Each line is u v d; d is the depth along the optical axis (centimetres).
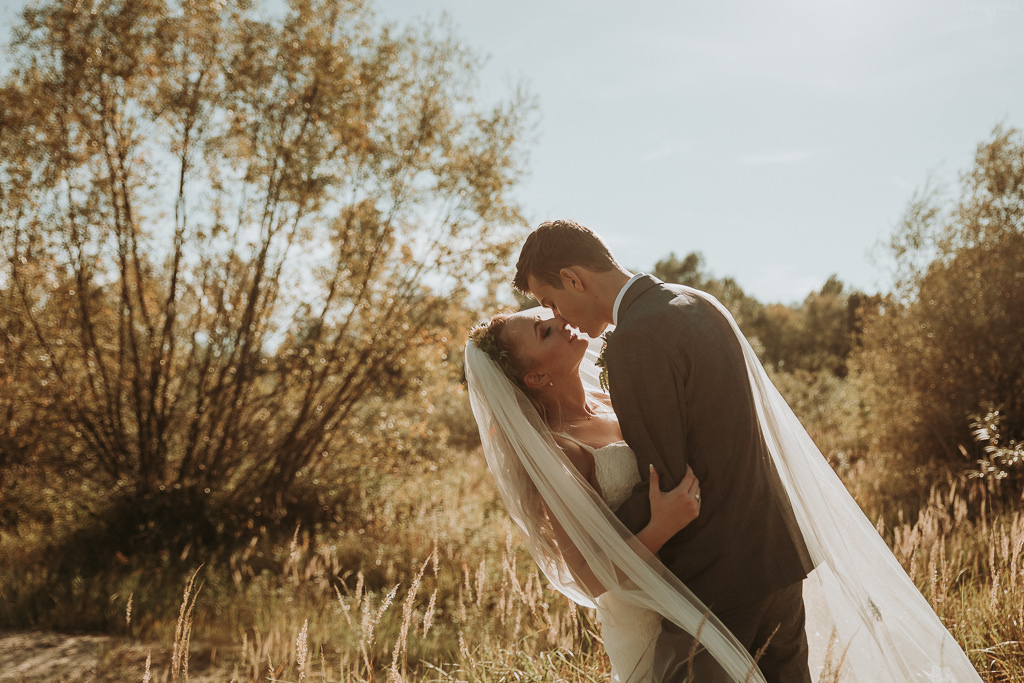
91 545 625
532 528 216
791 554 178
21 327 637
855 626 195
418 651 353
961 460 709
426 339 703
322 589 488
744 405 174
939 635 196
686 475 173
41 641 433
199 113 638
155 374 667
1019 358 715
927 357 787
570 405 222
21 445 639
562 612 311
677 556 185
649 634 196
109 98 629
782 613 183
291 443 714
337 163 679
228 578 553
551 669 261
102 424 671
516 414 200
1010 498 480
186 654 211
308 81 653
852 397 1038
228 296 685
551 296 201
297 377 697
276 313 691
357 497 730
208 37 636
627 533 178
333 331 712
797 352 2778
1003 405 690
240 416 699
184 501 657
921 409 775
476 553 512
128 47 607
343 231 679
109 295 675
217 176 657
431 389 746
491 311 715
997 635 269
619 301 187
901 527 499
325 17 677
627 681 194
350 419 751
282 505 701
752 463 176
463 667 271
